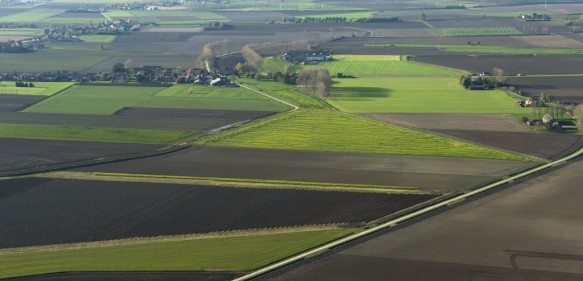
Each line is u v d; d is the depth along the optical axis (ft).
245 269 398.42
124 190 531.09
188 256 415.23
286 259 410.52
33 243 436.76
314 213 479.41
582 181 533.14
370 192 518.78
